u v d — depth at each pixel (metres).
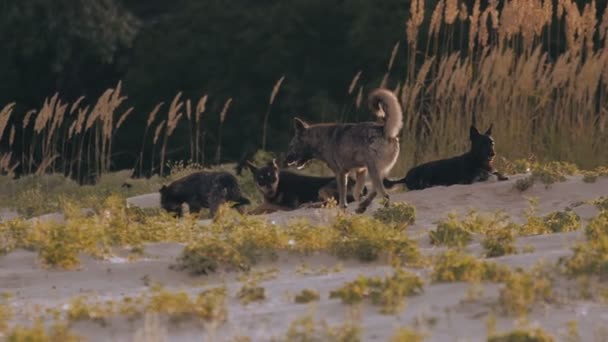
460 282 29.09
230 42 112.81
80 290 32.69
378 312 27.22
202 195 51.19
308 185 53.88
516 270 29.42
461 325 25.86
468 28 100.31
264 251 35.25
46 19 107.75
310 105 106.31
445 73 64.69
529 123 64.62
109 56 111.25
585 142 64.19
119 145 112.06
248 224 39.25
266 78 110.12
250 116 108.81
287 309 27.97
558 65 64.56
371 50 104.31
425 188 56.19
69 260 34.72
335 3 110.12
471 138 55.62
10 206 61.47
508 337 23.94
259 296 29.38
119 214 43.50
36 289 32.88
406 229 44.03
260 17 112.38
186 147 109.19
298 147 51.53
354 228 38.03
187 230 40.09
